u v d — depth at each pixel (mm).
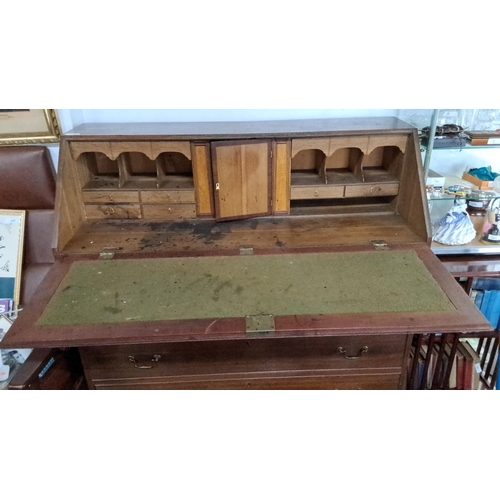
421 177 1412
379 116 1659
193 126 1534
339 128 1453
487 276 1513
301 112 1636
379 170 1633
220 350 1224
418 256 1327
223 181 1441
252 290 1174
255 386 1301
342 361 1265
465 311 1091
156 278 1229
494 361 1687
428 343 1508
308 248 1374
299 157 1620
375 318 1065
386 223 1519
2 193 1538
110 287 1193
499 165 1753
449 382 1601
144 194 1495
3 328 1549
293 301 1128
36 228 1590
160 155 1521
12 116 1508
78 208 1491
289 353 1239
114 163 1619
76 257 1337
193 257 1329
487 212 1669
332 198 1638
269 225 1517
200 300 1136
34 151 1503
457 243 1597
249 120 1635
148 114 1615
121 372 1251
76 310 1106
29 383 1160
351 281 1209
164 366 1246
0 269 1585
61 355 1284
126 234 1462
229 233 1464
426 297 1141
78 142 1401
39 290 1185
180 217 1531
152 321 1063
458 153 1722
